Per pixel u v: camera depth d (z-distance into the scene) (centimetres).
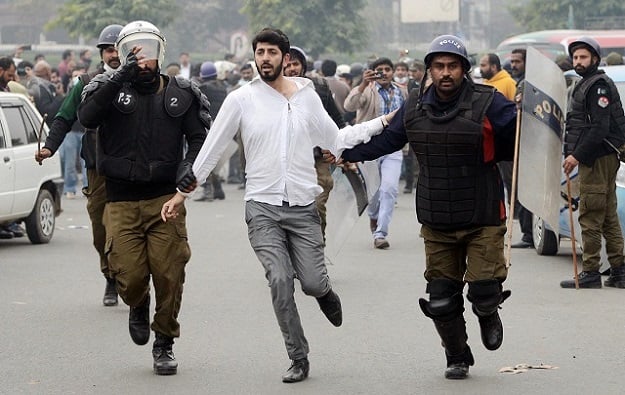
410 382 702
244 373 730
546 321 889
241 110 710
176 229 727
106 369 746
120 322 903
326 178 1059
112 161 722
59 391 691
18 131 1370
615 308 942
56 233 1523
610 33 3200
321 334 845
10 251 1338
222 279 1109
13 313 944
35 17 6600
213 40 6153
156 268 725
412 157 2112
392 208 1328
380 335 839
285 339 708
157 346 735
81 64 2742
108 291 977
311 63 2425
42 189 1409
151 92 727
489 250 673
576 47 1003
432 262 693
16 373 736
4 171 1320
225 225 1598
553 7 4512
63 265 1220
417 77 2014
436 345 805
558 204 743
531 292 1022
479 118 659
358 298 995
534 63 728
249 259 1252
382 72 1341
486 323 697
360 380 709
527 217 1326
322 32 4059
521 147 686
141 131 723
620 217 1070
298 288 1062
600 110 986
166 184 729
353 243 1382
